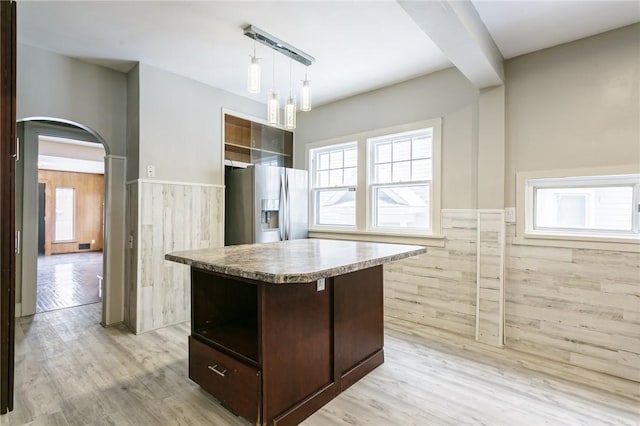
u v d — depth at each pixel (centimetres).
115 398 197
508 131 273
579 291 241
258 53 286
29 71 274
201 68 318
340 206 407
